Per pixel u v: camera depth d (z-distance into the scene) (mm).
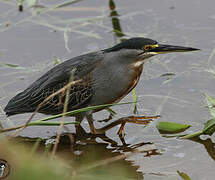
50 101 12047
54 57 15133
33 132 12188
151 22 16906
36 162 7797
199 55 14984
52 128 12414
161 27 16547
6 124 12320
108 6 17922
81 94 12000
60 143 11727
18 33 16438
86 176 9914
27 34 16406
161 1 18141
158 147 11273
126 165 10602
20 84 13922
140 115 12508
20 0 17703
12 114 12281
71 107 12141
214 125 11445
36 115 12906
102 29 16703
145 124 12180
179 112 12508
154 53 11836
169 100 13016
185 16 17078
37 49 15594
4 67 14766
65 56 15148
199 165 10398
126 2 18172
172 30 16328
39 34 16453
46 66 14703
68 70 12078
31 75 14359
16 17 17250
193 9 17469
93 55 12219
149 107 12812
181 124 11695
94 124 12445
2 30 16547
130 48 11750
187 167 10359
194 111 12492
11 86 13828
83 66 12016
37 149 11367
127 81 12031
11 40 16062
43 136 12008
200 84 13594
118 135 11938
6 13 17438
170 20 16906
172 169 10305
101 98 12070
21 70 14617
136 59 11867
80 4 18031
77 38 16297
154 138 11664
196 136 11562
